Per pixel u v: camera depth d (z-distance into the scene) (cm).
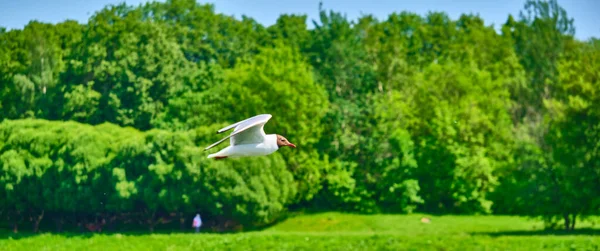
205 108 7200
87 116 7750
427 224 6353
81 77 8088
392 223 6438
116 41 8212
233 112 6981
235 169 6028
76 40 9319
